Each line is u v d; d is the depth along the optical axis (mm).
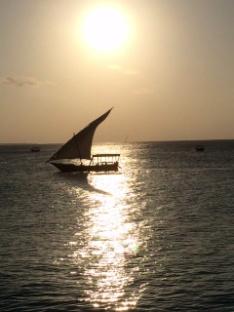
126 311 24156
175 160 190250
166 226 45219
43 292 26453
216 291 26391
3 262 32062
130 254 34094
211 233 41250
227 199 66750
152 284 27594
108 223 47312
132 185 92500
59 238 39688
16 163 182500
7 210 57562
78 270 30203
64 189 85750
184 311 24047
